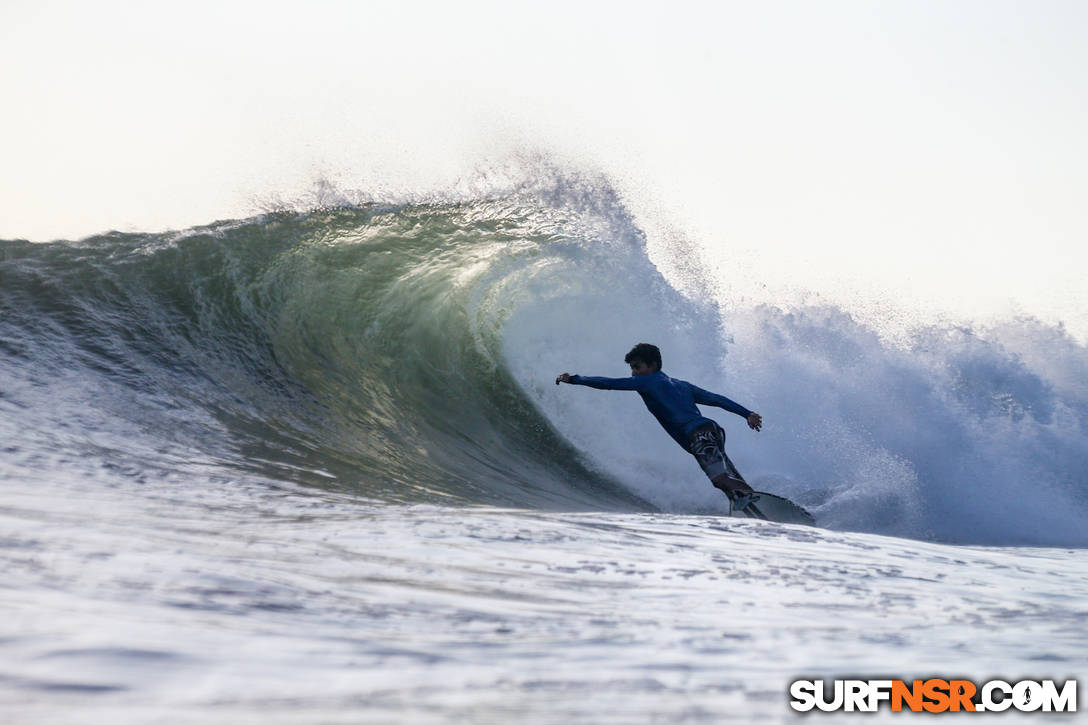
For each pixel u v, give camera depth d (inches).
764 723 205.6
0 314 1161.4
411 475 1068.5
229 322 1322.6
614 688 244.7
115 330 1204.5
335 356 1362.0
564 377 1170.0
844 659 302.0
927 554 770.8
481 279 1641.2
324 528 648.4
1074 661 300.7
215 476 860.0
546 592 477.7
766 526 844.0
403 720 201.3
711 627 386.9
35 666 231.8
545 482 1268.5
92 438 903.1
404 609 394.0
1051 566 760.3
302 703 215.6
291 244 1583.4
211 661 253.9
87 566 409.1
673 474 1434.5
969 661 301.1
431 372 1427.2
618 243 1807.3
